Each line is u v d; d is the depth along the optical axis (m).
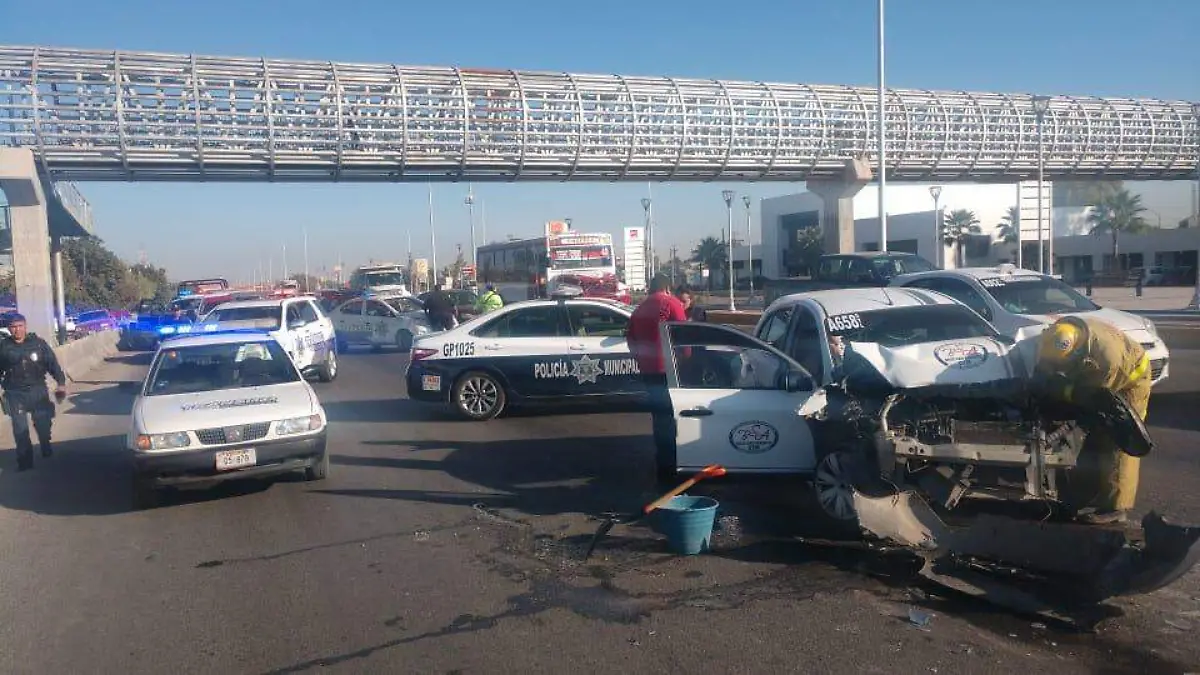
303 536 7.34
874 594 5.61
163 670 4.84
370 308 27.39
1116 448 6.16
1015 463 6.14
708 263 85.44
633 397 12.73
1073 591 5.45
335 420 13.42
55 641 5.29
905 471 6.35
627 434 11.35
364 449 10.99
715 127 36.12
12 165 26.45
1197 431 9.95
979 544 5.96
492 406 12.72
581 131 34.31
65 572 6.62
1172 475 8.10
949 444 6.18
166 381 9.59
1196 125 43.03
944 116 39.38
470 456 10.34
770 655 4.77
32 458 10.67
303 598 5.88
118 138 28.59
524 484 8.85
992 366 6.41
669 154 36.09
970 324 8.20
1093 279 60.44
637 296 52.69
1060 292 12.44
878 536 6.20
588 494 8.35
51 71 28.31
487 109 33.31
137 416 8.49
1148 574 5.14
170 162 29.64
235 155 30.31
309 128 30.75
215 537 7.41
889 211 68.50
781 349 9.15
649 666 4.69
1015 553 5.84
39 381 10.67
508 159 33.88
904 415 6.38
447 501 8.30
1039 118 36.25
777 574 6.02
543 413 13.29
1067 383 5.94
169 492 9.04
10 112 27.56
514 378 12.66
